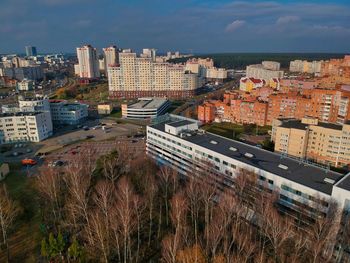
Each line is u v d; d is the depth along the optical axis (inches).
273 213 3105.3
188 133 5492.1
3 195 4291.3
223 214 3272.6
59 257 3132.4
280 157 4424.2
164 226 3764.8
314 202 3356.3
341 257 3048.7
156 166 5423.2
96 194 4028.1
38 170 5999.0
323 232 2891.2
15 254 3284.9
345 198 3100.4
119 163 5196.9
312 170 3949.3
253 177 3860.7
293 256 2876.5
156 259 3216.0
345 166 5876.0
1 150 7313.0
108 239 3203.7
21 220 3937.0
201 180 4441.4
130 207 3457.2
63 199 4200.3
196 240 3216.0
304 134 6023.6
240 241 2923.2
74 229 3617.1
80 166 4776.1
